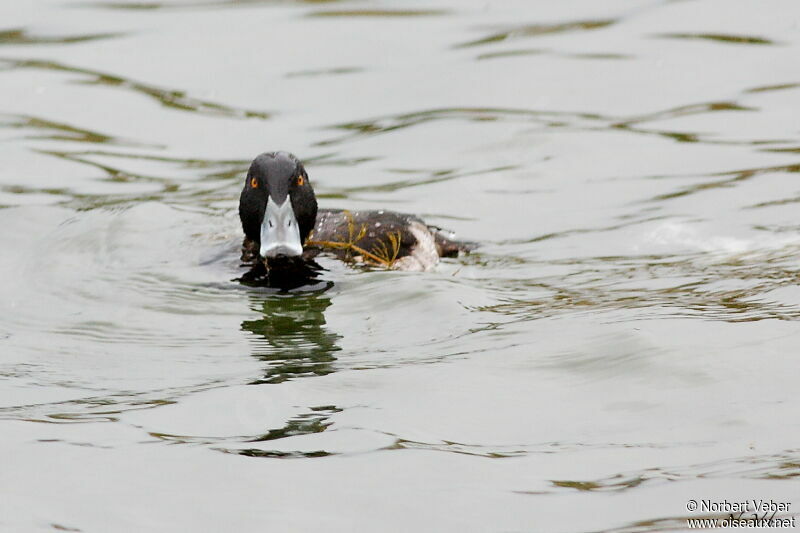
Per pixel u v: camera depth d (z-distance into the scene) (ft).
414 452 25.20
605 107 57.36
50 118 57.82
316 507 22.93
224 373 30.96
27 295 38.65
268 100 59.62
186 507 23.03
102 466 24.90
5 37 67.15
